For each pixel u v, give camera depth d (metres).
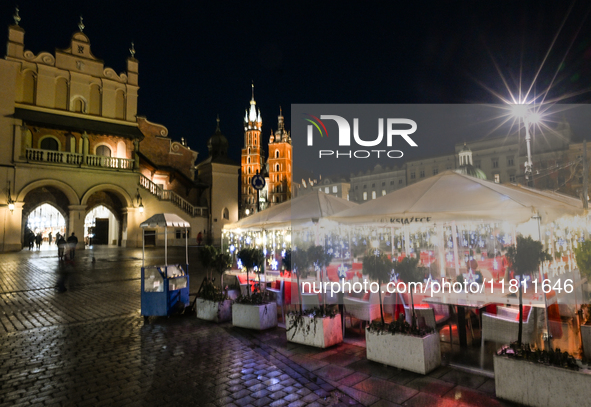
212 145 42.56
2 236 24.20
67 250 17.94
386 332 4.87
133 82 32.34
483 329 5.38
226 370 4.84
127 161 30.03
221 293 7.80
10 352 5.62
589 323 4.82
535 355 3.68
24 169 25.22
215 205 36.81
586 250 5.58
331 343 5.68
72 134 28.52
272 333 6.53
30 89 27.81
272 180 86.62
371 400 3.92
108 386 4.38
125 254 23.33
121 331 6.76
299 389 4.24
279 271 9.75
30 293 10.69
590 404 3.26
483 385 4.19
